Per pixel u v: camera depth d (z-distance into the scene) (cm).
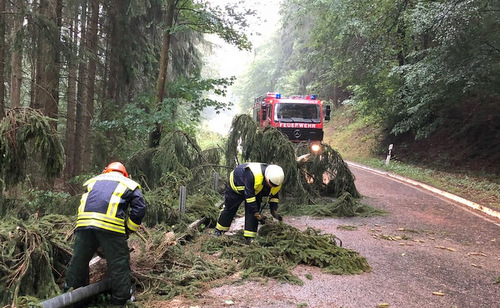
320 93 3409
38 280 355
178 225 615
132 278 418
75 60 1023
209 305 380
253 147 909
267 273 463
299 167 941
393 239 630
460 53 1255
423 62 1401
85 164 1345
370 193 1077
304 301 395
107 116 1261
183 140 955
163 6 1386
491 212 833
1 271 344
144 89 1467
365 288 432
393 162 1728
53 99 1017
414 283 450
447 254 559
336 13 1850
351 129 2733
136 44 1401
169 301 388
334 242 554
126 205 374
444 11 1178
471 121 1617
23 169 466
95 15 1320
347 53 2009
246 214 567
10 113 447
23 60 1298
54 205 745
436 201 970
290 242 529
